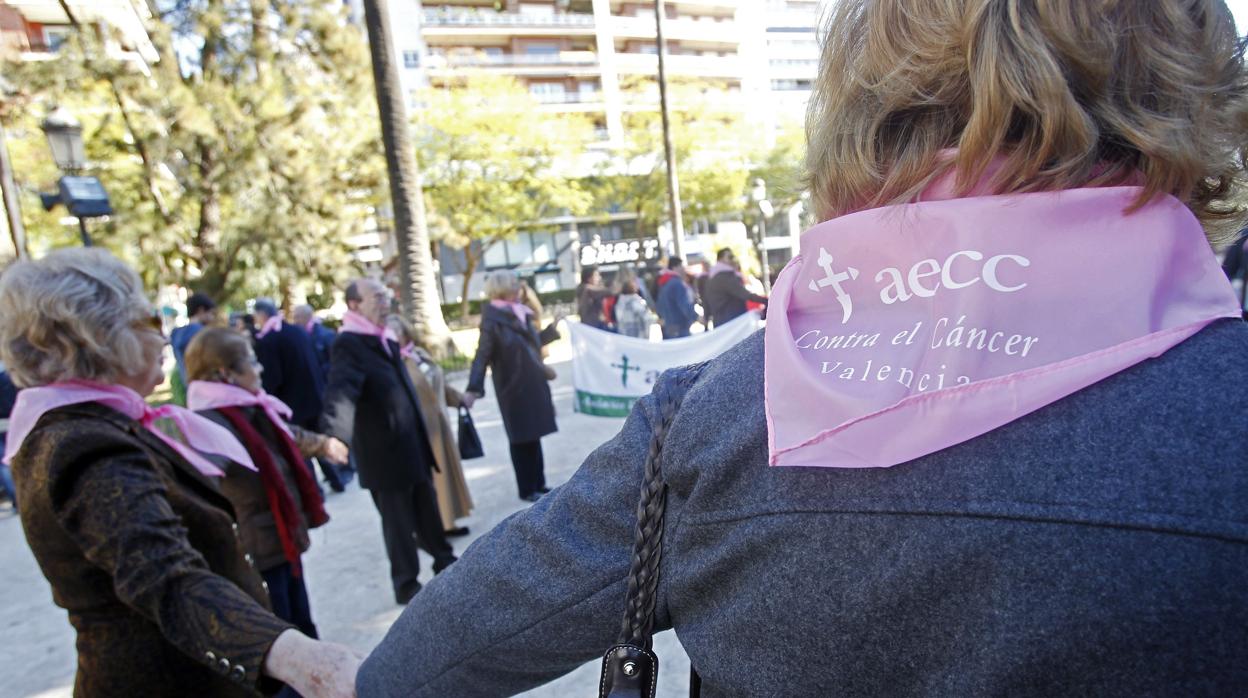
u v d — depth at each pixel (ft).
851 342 1.79
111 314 4.73
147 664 4.39
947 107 1.83
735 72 169.89
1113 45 1.62
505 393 16.39
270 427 9.35
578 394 19.80
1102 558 1.43
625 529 2.28
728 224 118.32
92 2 44.29
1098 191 1.59
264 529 8.82
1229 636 1.37
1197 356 1.54
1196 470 1.42
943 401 1.56
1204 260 1.61
